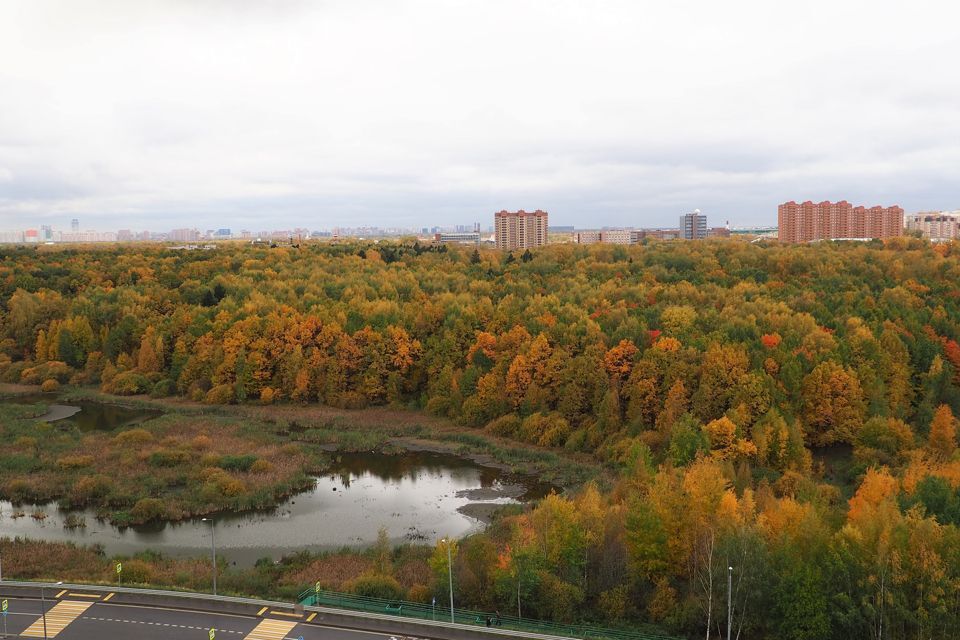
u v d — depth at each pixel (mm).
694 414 119188
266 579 76812
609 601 65562
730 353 123438
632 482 88750
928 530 58312
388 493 109625
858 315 144250
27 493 104188
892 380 123938
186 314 180625
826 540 62125
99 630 60781
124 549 87312
